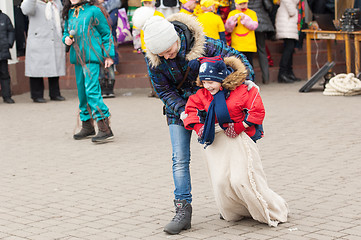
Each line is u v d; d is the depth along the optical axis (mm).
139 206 6133
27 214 5984
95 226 5551
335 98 12672
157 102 13227
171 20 5223
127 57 15906
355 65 13867
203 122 5176
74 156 8555
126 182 7082
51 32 13438
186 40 5082
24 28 15859
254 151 5207
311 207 5852
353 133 9258
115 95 14523
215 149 5215
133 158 8289
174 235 5242
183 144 5414
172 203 6199
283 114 11047
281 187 6586
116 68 15641
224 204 5348
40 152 8875
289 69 15609
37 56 13453
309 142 8766
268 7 14570
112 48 9336
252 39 14273
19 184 7160
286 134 9359
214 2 12445
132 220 5695
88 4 9211
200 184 6867
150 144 9141
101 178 7309
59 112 12367
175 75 5203
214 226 5441
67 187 6961
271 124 10180
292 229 5242
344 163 7531
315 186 6578
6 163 8258
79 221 5715
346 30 13734
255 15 14227
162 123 10812
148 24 4980
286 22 15039
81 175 7492
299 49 16688
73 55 9297
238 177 5086
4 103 13734
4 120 11578
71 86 15734
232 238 5098
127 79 15539
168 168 7680
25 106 13227
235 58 5117
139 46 14570
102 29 9281
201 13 12789
